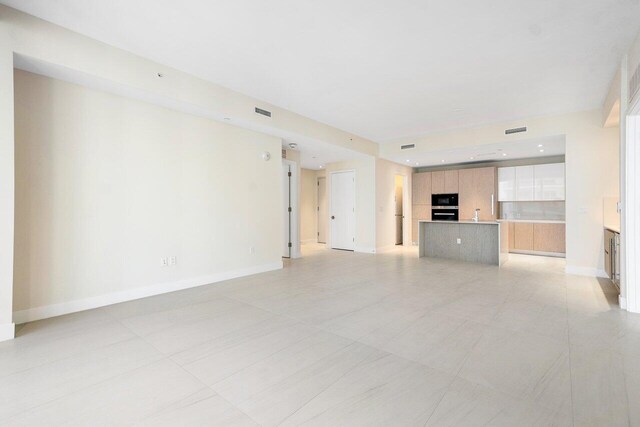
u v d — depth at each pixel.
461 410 1.59
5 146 2.46
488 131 5.82
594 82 3.84
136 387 1.81
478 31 2.79
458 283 4.39
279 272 5.18
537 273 5.08
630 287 3.14
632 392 1.74
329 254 7.35
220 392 1.76
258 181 5.10
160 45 3.08
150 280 3.76
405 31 2.80
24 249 2.86
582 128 4.88
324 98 4.49
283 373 1.97
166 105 3.79
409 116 5.29
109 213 3.41
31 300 2.90
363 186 7.69
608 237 4.43
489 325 2.78
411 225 9.25
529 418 1.53
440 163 8.52
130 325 2.79
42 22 2.66
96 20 2.67
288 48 3.12
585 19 2.58
